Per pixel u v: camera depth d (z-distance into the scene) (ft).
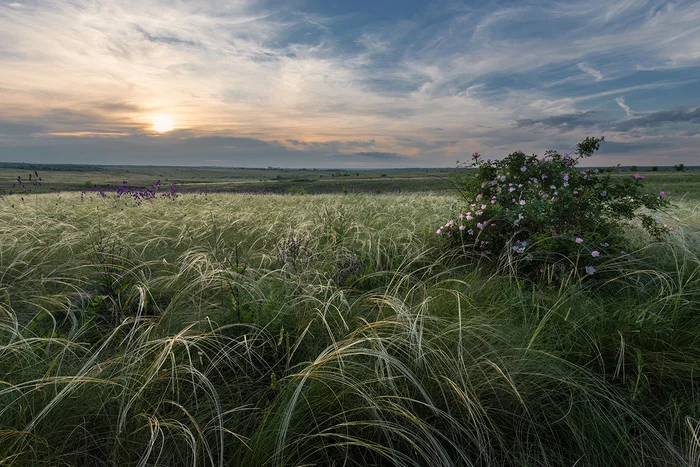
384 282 13.14
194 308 10.04
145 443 5.91
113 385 6.78
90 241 16.33
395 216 24.13
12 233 15.87
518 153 16.48
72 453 5.57
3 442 5.40
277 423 6.04
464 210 17.49
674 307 9.56
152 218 24.03
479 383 6.91
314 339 8.69
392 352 7.79
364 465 5.89
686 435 6.32
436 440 5.69
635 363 7.81
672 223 17.39
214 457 5.85
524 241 13.53
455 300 10.02
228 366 7.93
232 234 20.57
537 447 6.27
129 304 10.09
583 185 15.20
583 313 9.46
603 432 6.42
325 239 18.85
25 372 6.98
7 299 10.00
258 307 9.64
